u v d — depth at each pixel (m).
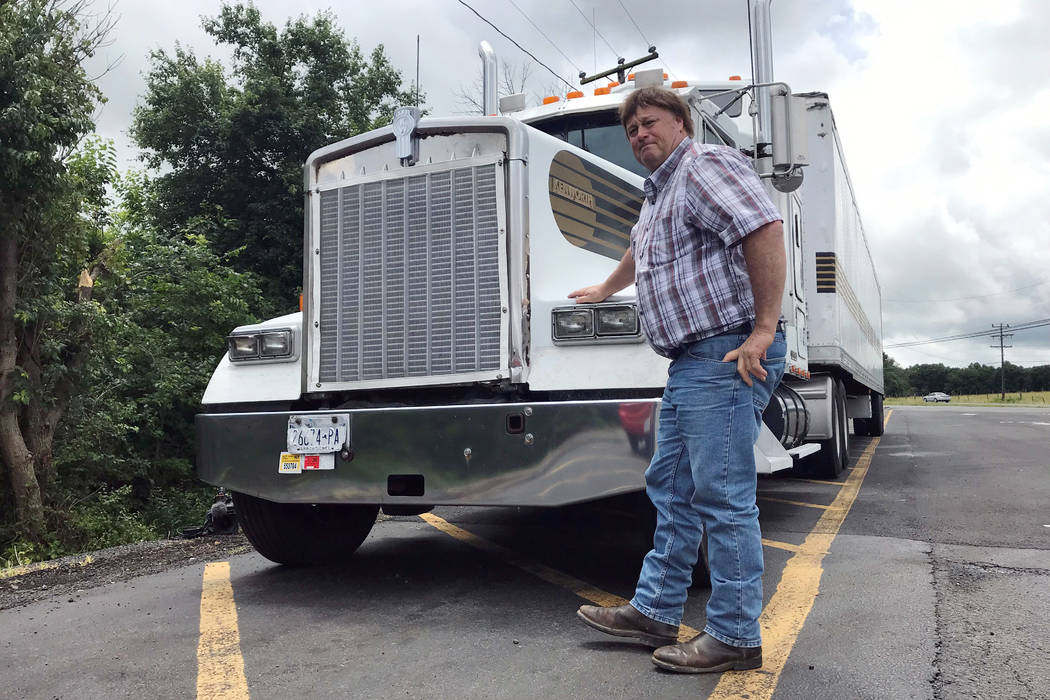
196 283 14.26
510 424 3.49
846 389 11.27
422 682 2.75
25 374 8.70
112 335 10.42
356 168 4.15
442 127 3.92
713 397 2.79
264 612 3.74
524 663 2.92
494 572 4.46
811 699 2.54
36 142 8.31
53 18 8.67
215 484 4.09
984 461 10.58
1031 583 4.00
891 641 3.11
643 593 3.05
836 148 8.80
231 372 4.36
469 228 3.85
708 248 2.80
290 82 20.16
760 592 2.85
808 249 8.52
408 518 6.58
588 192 4.25
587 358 3.61
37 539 8.81
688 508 2.98
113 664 3.05
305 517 4.60
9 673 2.99
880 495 7.43
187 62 19.73
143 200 15.85
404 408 3.67
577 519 6.36
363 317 4.05
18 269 9.19
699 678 2.74
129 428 11.31
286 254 18.91
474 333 3.80
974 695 2.57
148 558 5.31
